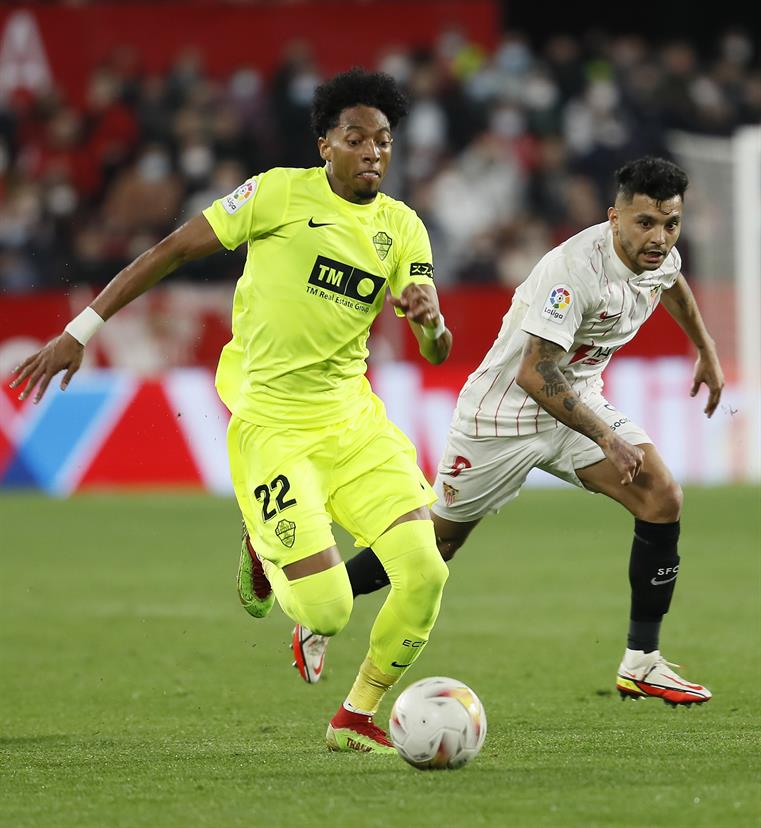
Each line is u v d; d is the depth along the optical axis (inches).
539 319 816.3
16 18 2874.0
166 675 1025.5
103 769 697.6
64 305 2375.7
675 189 800.9
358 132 727.1
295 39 2915.8
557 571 1545.3
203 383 2330.2
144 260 737.0
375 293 749.3
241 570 868.0
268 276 743.7
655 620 867.4
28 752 752.3
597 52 3090.6
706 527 1839.3
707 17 3563.0
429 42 2940.5
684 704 867.4
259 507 751.7
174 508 2100.1
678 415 2305.6
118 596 1398.9
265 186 742.5
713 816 577.0
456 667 1039.0
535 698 917.8
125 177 2768.2
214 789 644.1
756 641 1133.7
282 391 753.0
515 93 2923.2
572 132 2913.4
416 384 2300.7
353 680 1006.4
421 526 740.7
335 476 759.7
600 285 826.8
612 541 1784.0
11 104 2861.7
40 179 2778.1
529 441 903.7
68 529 1883.6
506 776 660.7
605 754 718.5
